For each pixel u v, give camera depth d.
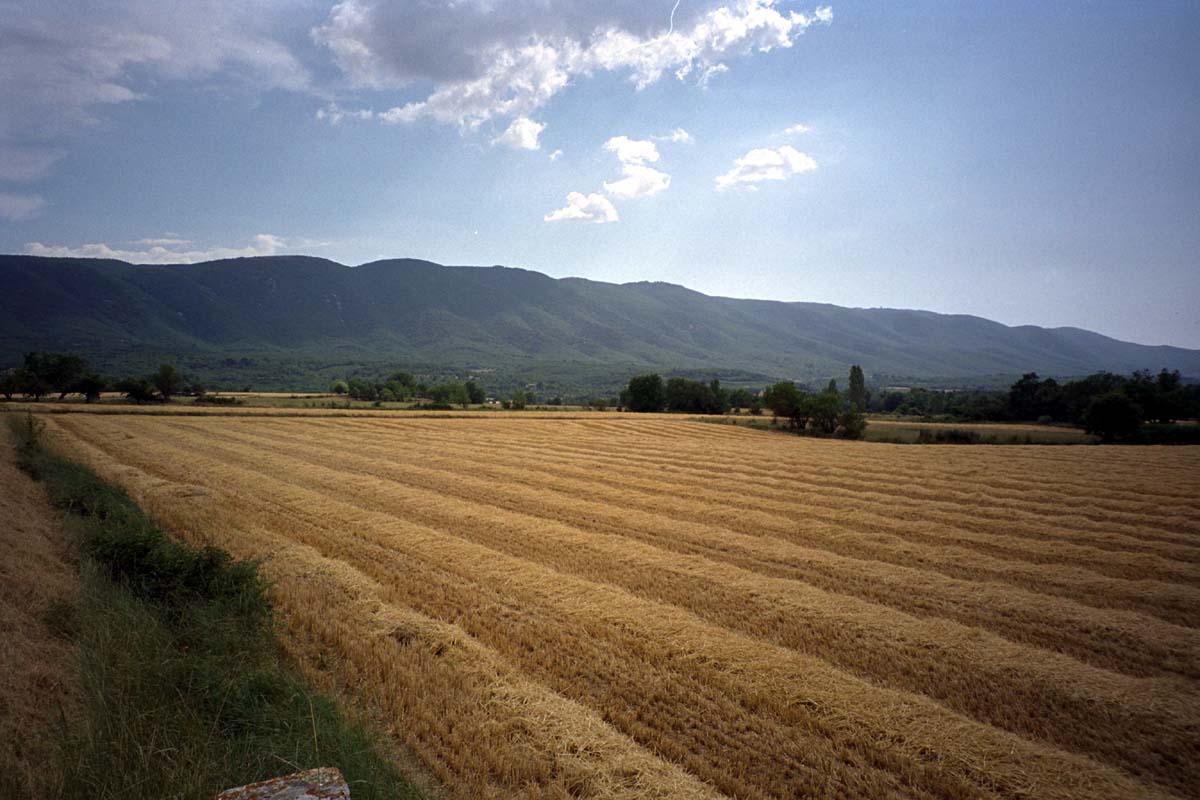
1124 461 43.81
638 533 19.91
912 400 125.69
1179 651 11.38
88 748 5.96
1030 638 12.14
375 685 9.16
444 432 56.97
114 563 11.77
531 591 13.54
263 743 6.69
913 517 23.83
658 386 106.50
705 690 9.36
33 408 62.25
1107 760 8.05
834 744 8.07
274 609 11.99
